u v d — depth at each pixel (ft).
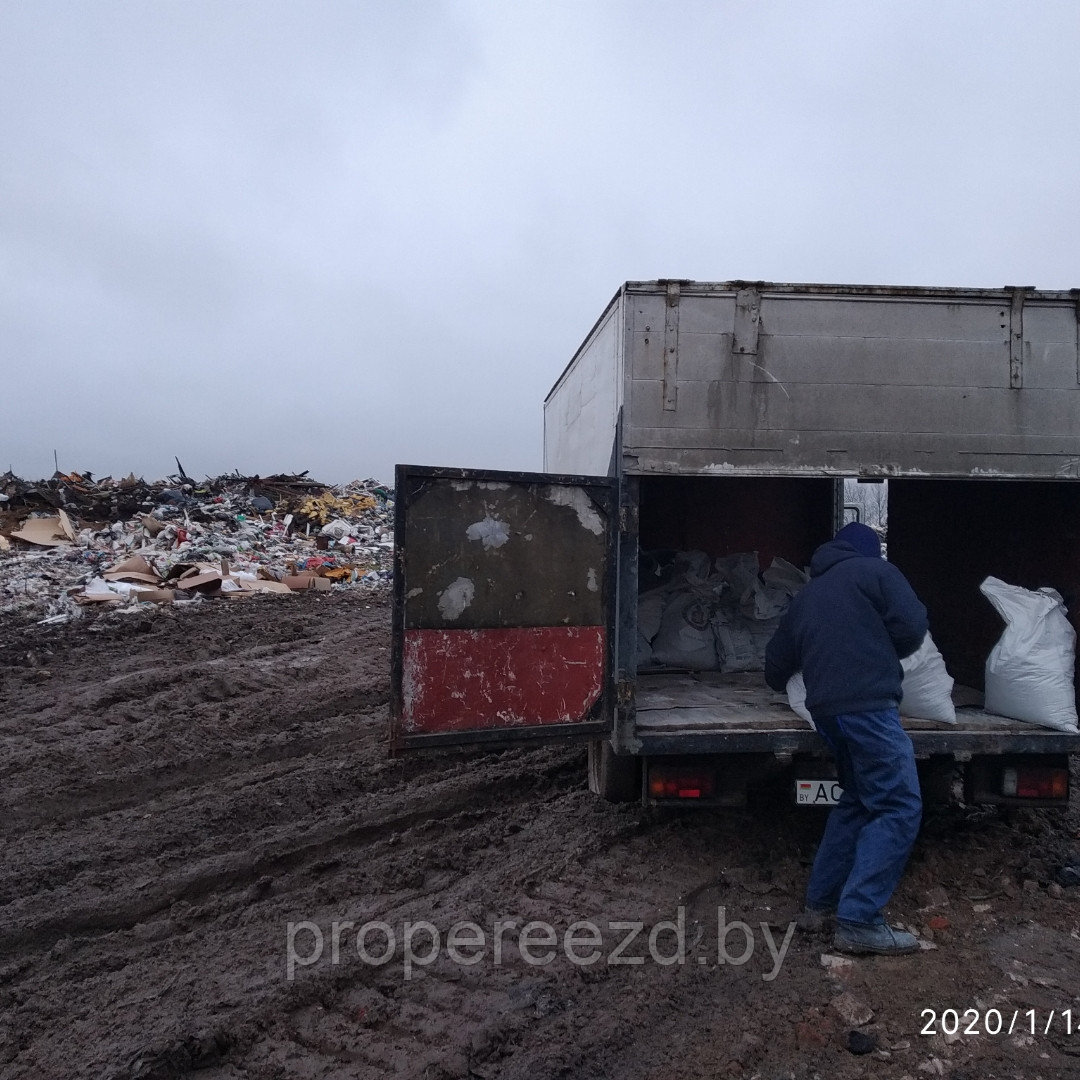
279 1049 10.25
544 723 14.05
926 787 17.12
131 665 29.37
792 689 15.16
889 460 14.20
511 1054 10.09
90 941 12.89
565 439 20.98
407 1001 11.16
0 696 25.80
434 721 13.56
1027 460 14.37
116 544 49.19
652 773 14.53
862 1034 10.19
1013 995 11.18
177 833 16.71
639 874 14.71
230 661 30.17
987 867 14.92
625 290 13.91
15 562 44.06
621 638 14.25
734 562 21.63
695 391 14.02
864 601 13.05
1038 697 14.79
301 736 22.82
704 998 11.19
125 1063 9.75
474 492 13.71
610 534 14.34
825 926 12.83
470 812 17.66
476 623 13.74
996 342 14.33
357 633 35.55
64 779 19.35
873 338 14.17
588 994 11.29
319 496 69.36
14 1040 10.50
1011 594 15.56
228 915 13.62
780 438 14.10
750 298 14.01
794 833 16.34
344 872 15.07
